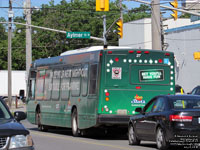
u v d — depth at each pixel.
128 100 24.50
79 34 49.78
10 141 10.67
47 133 30.38
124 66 24.53
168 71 25.25
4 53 119.56
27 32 53.88
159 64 25.11
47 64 31.22
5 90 82.69
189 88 65.19
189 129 17.58
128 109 24.45
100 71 24.27
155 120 18.89
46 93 31.02
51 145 22.00
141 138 20.53
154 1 34.81
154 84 24.98
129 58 24.62
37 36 110.38
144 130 20.00
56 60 29.84
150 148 19.84
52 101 29.98
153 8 34.88
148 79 24.89
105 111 24.16
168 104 18.56
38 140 24.78
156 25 34.84
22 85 83.12
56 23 111.50
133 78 24.64
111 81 24.36
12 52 117.81
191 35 64.75
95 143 22.81
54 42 110.25
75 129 26.88
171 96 19.00
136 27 79.75
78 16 113.19
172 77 25.30
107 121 24.05
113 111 24.25
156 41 34.78
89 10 115.62
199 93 36.31
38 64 32.81
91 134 29.62
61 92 28.75
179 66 67.38
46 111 30.88
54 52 110.50
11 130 10.81
